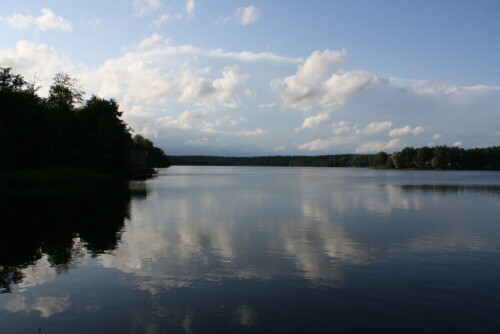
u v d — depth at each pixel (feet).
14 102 149.59
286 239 47.96
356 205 87.92
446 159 513.86
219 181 207.31
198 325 23.18
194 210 76.33
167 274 32.96
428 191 134.62
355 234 51.65
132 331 22.41
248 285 30.25
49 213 68.23
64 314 24.75
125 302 26.66
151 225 57.52
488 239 48.65
